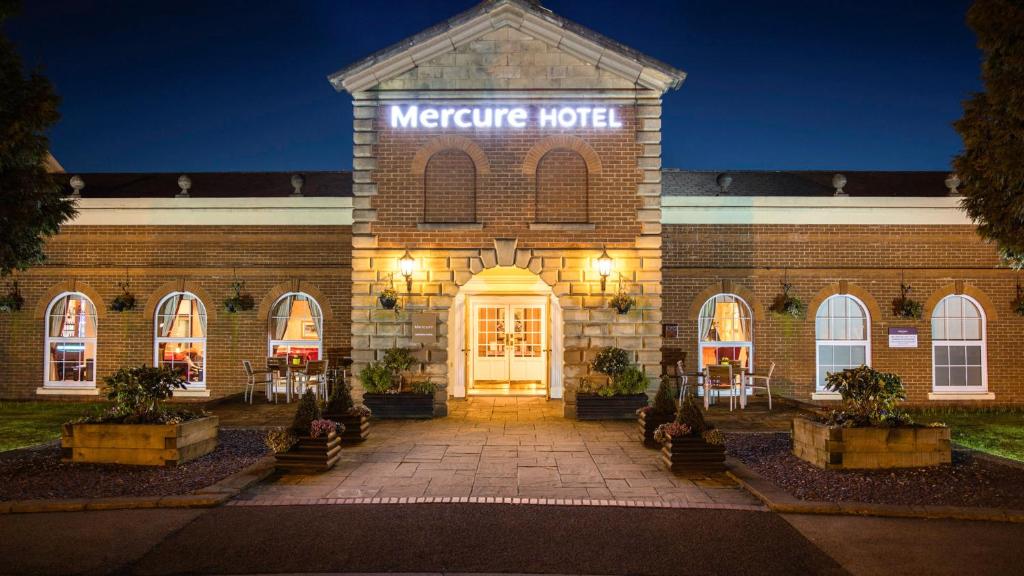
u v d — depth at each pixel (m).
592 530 6.84
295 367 15.85
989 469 8.83
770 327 17.05
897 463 8.90
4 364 17.56
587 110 14.18
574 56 14.21
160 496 7.65
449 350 16.52
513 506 7.57
